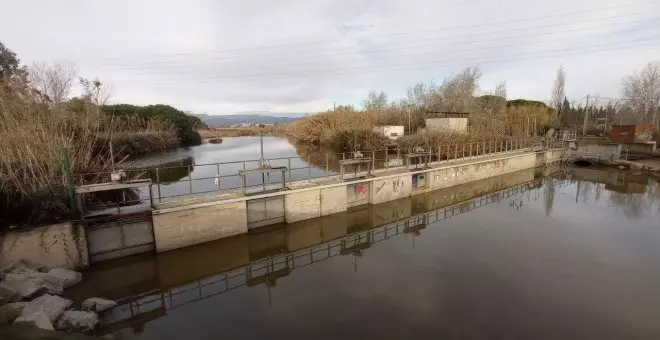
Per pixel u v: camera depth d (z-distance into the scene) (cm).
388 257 1208
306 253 1301
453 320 810
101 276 1048
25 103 1382
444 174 2208
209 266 1221
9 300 793
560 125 4962
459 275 1049
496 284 986
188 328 805
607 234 1394
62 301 832
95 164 1464
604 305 871
